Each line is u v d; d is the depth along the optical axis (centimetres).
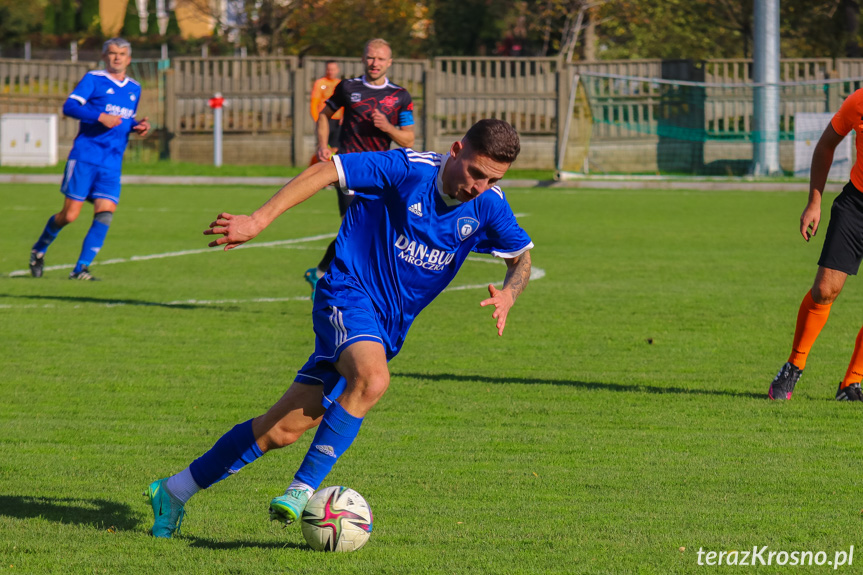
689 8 11588
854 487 1396
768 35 8138
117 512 1283
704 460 1534
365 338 1105
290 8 12425
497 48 12862
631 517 1262
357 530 1127
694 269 3828
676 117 8738
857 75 8938
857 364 1936
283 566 1082
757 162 8381
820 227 5362
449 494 1361
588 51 12362
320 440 1102
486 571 1068
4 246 4416
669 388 2031
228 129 9262
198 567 1078
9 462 1509
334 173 1107
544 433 1694
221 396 1945
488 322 2778
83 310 2884
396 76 9069
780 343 2500
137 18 16425
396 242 1135
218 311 2908
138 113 9612
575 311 2941
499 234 1195
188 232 5019
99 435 1669
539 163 9075
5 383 2031
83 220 5459
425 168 1119
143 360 2261
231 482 1434
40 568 1072
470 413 1827
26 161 8681
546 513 1278
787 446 1619
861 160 1870
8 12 15950
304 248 4478
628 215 5897
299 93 9094
